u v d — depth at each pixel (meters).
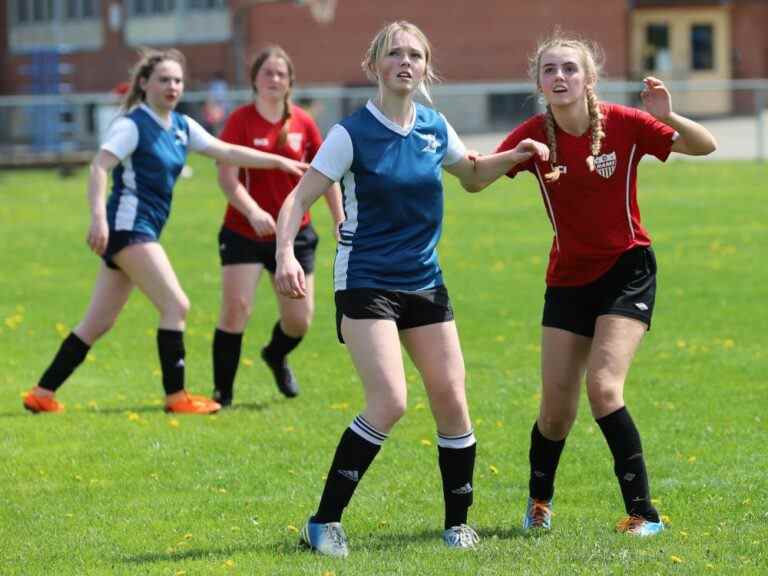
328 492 22.80
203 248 74.19
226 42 179.38
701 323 48.69
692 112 167.50
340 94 134.12
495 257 68.25
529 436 32.25
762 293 55.25
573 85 23.05
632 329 23.30
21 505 26.97
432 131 22.94
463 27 172.88
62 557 23.25
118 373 42.28
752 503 25.91
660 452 30.41
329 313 53.38
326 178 22.55
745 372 39.78
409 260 22.56
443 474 23.34
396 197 22.44
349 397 37.72
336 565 21.95
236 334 36.62
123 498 27.47
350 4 173.12
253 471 29.47
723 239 71.69
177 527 25.19
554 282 23.95
